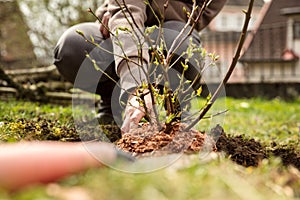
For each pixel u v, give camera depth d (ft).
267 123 17.44
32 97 19.40
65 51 10.04
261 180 5.10
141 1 8.23
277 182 5.22
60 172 4.94
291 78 41.50
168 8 9.29
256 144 8.34
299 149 8.52
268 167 5.96
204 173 4.85
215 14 10.22
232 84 35.81
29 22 42.04
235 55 6.73
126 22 7.79
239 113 21.56
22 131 8.57
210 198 4.18
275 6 46.50
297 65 43.24
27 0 40.73
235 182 4.74
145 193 4.11
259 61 43.32
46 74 20.85
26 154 4.91
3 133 8.42
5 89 19.62
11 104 16.49
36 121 10.44
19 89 19.36
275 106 26.76
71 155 5.13
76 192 4.20
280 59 42.98
